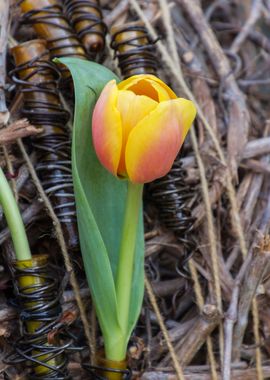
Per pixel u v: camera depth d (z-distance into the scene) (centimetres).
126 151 39
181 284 52
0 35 51
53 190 48
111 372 45
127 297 44
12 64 53
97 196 45
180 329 50
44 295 44
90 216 41
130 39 52
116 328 44
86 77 43
